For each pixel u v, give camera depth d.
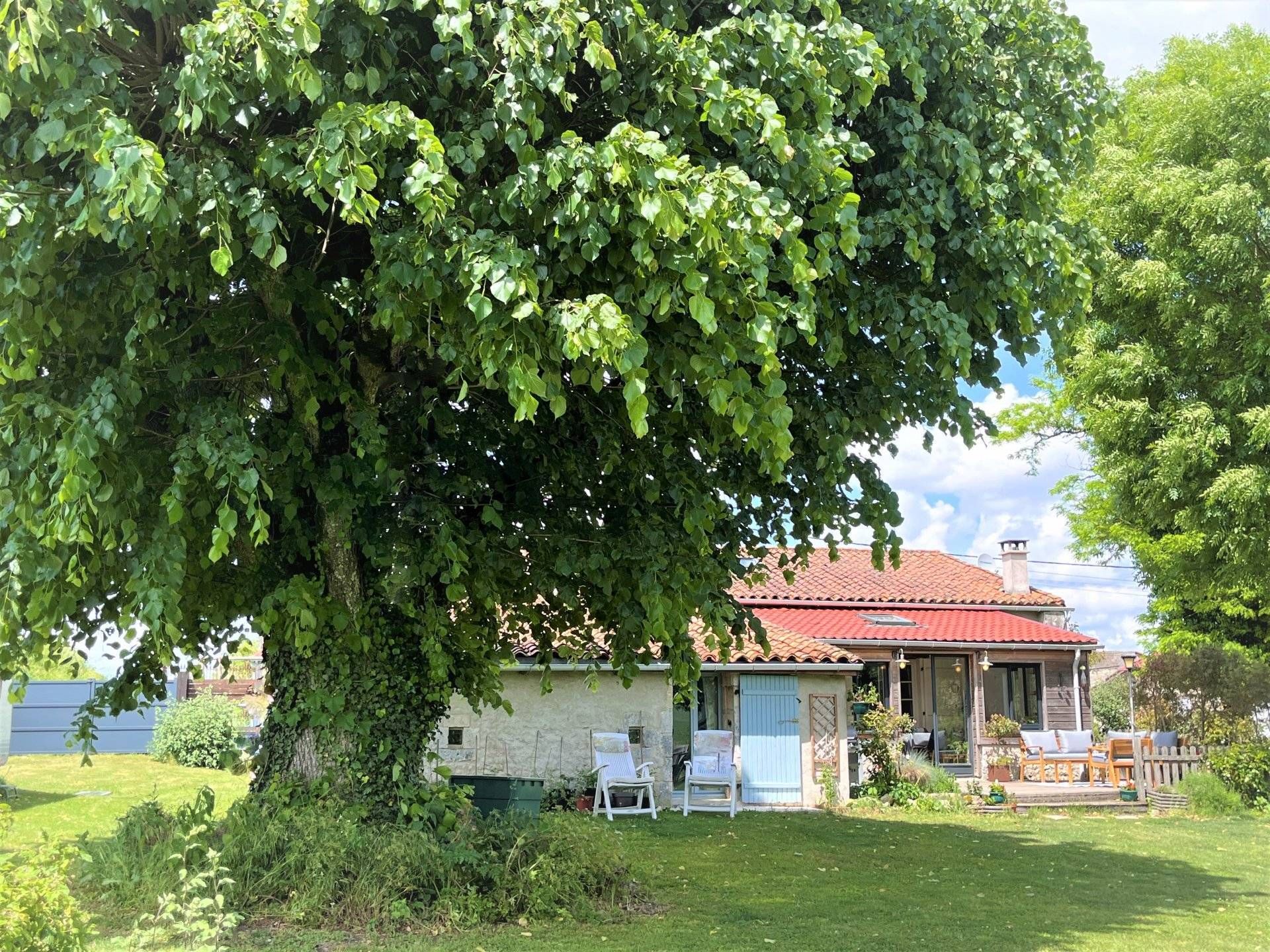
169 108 5.78
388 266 5.79
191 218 5.69
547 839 9.66
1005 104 7.80
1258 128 14.65
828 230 6.59
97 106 5.34
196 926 6.41
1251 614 22.39
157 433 7.12
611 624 9.34
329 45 5.90
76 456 5.44
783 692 18.81
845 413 8.34
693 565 8.02
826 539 9.23
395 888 8.30
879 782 19.02
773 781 18.47
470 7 5.58
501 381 6.05
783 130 5.71
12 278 5.50
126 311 6.27
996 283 7.55
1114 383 15.27
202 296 6.66
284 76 5.23
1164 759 20.00
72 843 8.91
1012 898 10.48
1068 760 20.92
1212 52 17.58
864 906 9.85
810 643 19.42
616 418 7.92
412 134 5.27
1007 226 7.36
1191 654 21.67
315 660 8.92
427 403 8.32
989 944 8.32
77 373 6.44
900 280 7.96
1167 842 15.02
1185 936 8.87
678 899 10.05
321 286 7.43
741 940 8.23
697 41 6.14
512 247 5.35
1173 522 15.80
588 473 8.85
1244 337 14.39
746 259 5.48
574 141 5.54
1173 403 15.02
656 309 6.14
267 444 7.82
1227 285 14.30
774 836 14.84
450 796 9.41
